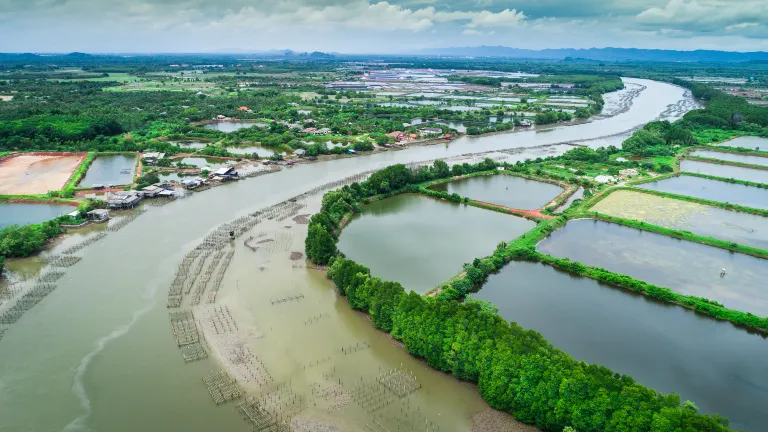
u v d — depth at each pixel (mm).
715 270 139375
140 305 119438
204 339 105875
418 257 148250
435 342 94875
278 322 112750
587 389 76250
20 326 110312
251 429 81938
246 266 139750
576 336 108500
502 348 86000
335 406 87250
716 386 93375
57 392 90375
